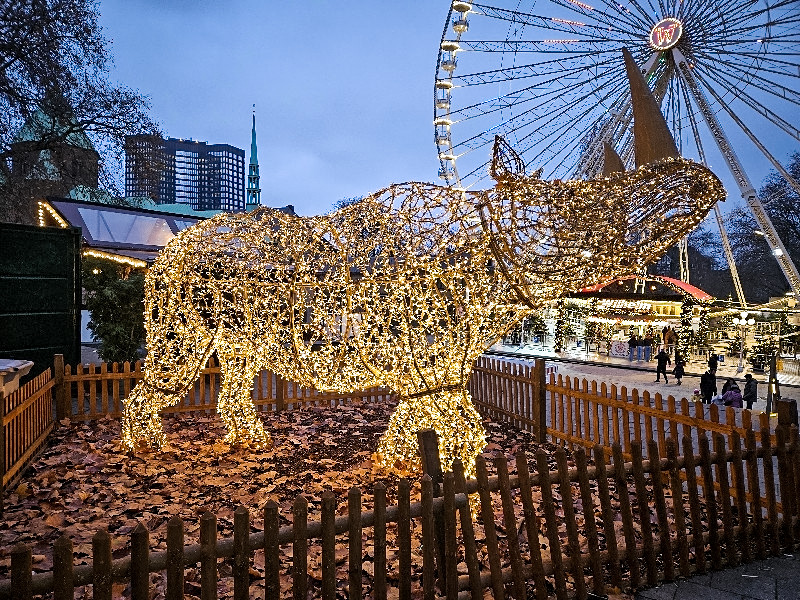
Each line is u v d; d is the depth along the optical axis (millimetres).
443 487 2846
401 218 4637
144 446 5832
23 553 2064
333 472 5266
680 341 17094
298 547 2516
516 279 4031
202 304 5699
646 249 4004
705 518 4246
